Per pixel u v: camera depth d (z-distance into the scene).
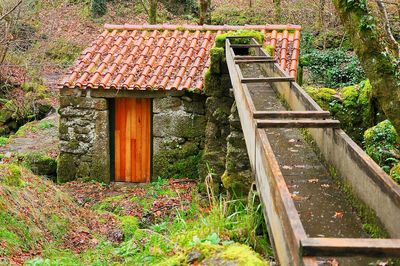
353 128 9.58
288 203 2.47
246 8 22.31
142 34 11.14
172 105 9.42
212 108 8.72
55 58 21.84
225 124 8.66
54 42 22.34
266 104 6.14
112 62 10.15
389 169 6.64
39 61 20.62
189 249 3.83
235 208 5.60
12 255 5.14
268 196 3.24
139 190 9.09
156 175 9.64
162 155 9.58
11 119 15.45
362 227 3.26
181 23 23.33
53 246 5.78
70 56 21.84
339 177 3.85
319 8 18.55
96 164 9.73
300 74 10.81
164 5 24.86
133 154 9.88
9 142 12.58
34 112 15.94
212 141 8.73
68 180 9.84
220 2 23.70
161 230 6.11
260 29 11.04
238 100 5.84
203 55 10.23
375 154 7.11
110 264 5.25
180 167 9.53
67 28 23.80
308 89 10.12
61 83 9.58
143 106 9.73
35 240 5.68
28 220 5.91
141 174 9.88
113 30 11.41
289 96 5.71
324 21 18.39
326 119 4.08
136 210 7.77
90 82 9.42
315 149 4.65
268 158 3.17
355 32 4.23
